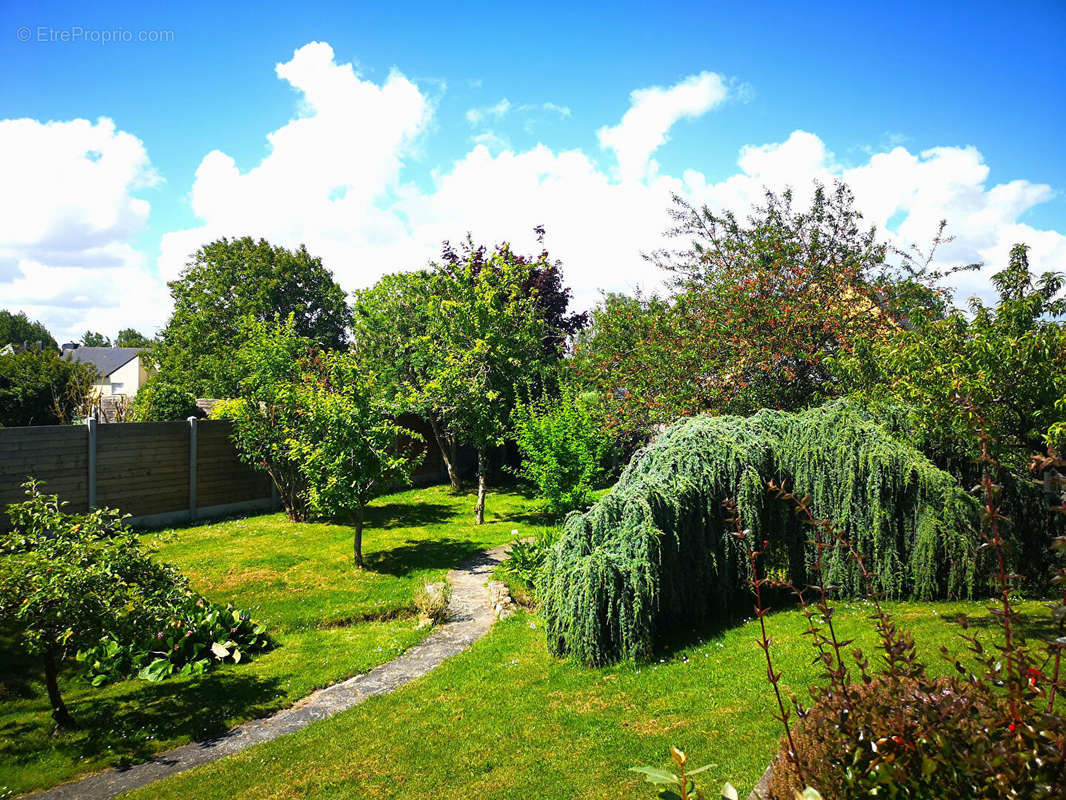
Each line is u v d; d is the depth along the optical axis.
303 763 5.55
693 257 14.30
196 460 15.24
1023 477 7.72
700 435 9.08
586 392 18.17
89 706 6.86
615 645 7.36
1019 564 7.96
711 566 8.40
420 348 18.55
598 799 4.56
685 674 6.69
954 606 7.82
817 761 2.73
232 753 5.97
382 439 12.13
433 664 8.05
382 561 12.44
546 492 14.74
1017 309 6.74
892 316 11.91
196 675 7.69
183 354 32.72
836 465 8.59
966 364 6.58
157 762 5.85
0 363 26.91
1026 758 2.14
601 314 16.33
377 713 6.53
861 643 6.71
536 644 8.24
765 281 12.38
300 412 13.02
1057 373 6.28
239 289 32.50
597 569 7.32
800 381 12.50
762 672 6.36
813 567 8.70
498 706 6.47
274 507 16.86
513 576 11.08
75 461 13.05
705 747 5.02
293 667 7.93
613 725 5.75
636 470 9.12
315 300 35.28
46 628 5.99
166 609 6.46
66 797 5.28
